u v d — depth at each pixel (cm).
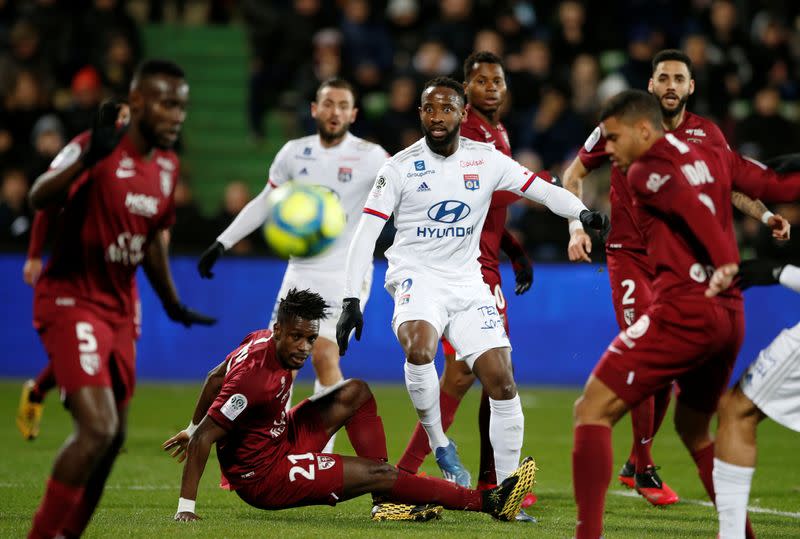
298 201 2311
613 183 2434
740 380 1692
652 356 1672
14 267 4903
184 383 4828
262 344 2000
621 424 3859
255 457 1988
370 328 4881
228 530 1866
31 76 5556
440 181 2173
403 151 2216
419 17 6631
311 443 2095
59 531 1555
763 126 5475
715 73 5853
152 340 4922
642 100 1697
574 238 2202
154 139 1619
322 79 6056
